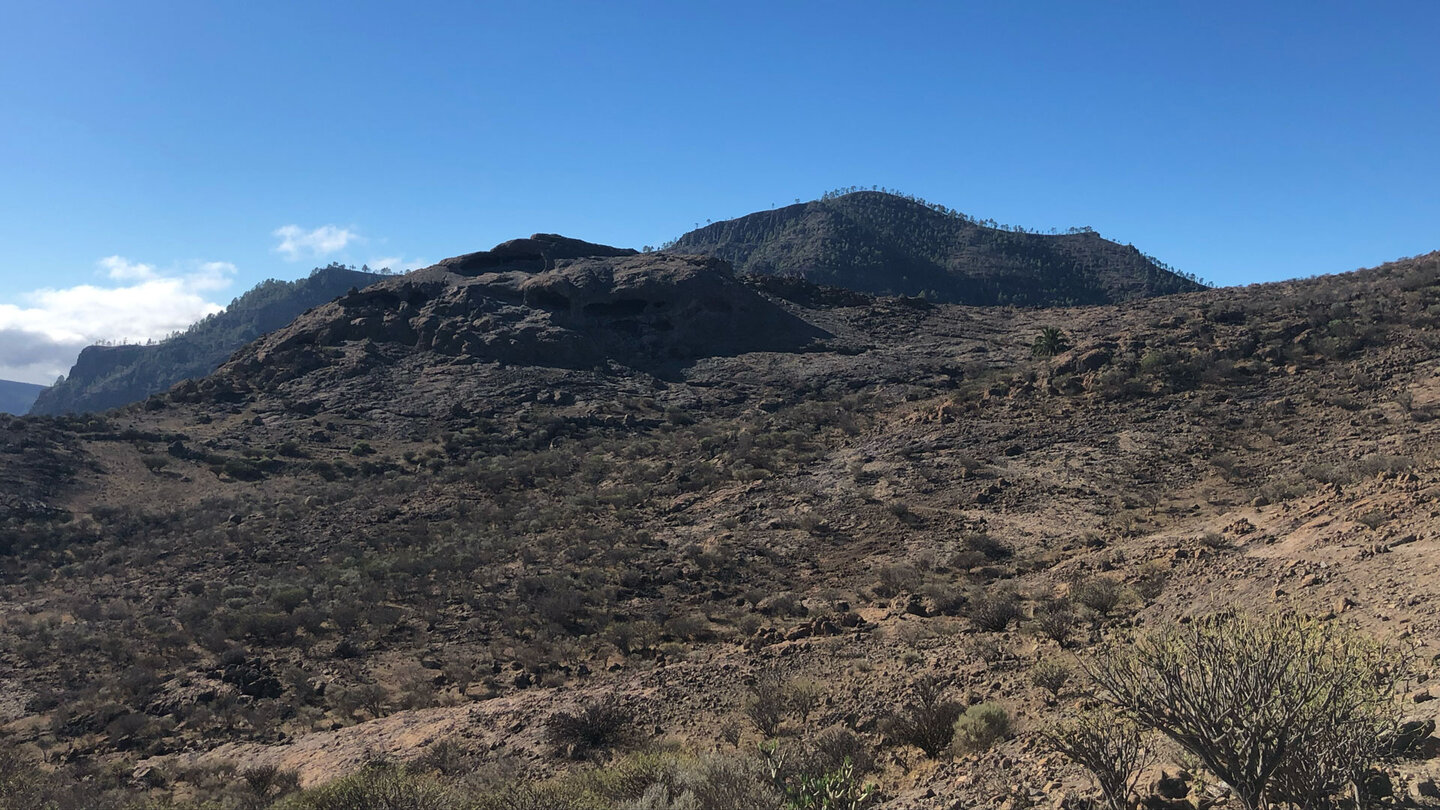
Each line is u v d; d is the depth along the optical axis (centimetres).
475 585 3712
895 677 1627
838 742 1201
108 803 1666
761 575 3372
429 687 2594
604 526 4431
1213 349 4934
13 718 2694
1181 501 3178
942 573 2952
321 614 3406
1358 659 520
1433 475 1866
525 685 2461
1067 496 3522
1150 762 708
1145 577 1878
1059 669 1298
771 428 6100
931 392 6631
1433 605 1041
